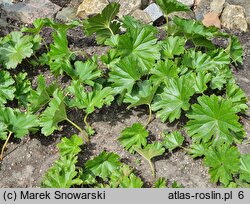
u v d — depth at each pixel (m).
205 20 1.80
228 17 1.80
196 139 1.45
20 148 1.50
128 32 1.56
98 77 1.59
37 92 1.54
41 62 1.64
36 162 1.47
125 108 1.56
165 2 1.57
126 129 1.45
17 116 1.49
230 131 1.47
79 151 1.44
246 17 1.81
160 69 1.54
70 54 1.60
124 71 1.54
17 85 1.58
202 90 1.51
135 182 1.37
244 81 1.63
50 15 1.82
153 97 1.53
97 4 1.81
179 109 1.47
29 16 1.81
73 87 1.51
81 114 1.55
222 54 1.60
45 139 1.51
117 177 1.39
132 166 1.45
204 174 1.44
